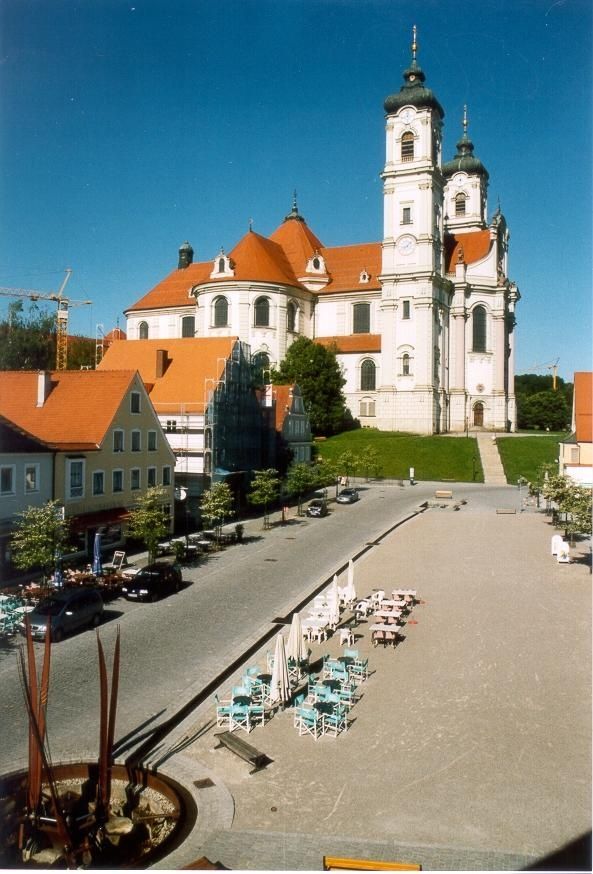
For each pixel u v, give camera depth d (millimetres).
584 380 67375
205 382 65250
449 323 117500
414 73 110188
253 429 71500
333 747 20703
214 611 34500
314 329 126875
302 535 56188
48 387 50594
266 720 22609
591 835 16375
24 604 31109
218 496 52812
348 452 92438
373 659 28047
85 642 29750
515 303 124688
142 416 51406
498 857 15539
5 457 39031
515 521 63594
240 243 121250
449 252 120812
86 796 18266
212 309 117250
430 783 18688
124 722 22125
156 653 28391
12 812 17688
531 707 23344
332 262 131375
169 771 19266
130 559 45594
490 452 101375
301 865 15250
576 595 37438
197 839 16219
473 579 41156
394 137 110688
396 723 22234
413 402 110312
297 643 26297
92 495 46188
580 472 63938
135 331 133875
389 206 111250
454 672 26469
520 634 30859
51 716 22500
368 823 16875
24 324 121688
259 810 17453
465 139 137375
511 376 123438
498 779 18875
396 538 54938
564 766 19562
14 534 36031
